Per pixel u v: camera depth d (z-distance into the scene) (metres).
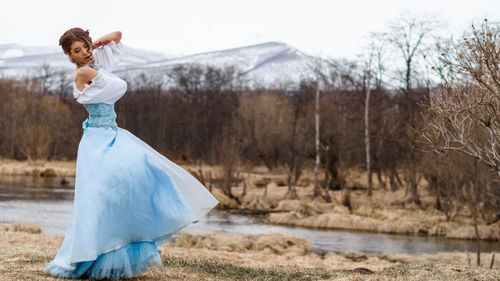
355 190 40.19
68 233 5.02
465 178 24.55
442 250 18.83
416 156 30.28
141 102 79.31
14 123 63.03
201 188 5.06
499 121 7.04
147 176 4.80
